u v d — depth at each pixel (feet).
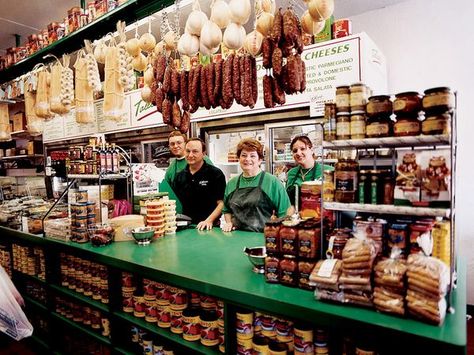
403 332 3.67
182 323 6.59
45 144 21.52
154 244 8.09
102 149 9.61
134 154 17.17
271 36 6.66
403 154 4.47
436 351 3.48
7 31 15.66
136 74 15.78
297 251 5.09
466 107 12.29
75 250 8.20
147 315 7.27
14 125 19.11
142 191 10.36
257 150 9.68
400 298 4.01
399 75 13.41
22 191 17.28
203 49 7.45
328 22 10.84
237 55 7.36
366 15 13.91
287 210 9.49
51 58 12.20
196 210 12.12
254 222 9.71
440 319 3.75
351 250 4.42
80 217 8.45
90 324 8.77
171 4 8.43
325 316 4.22
